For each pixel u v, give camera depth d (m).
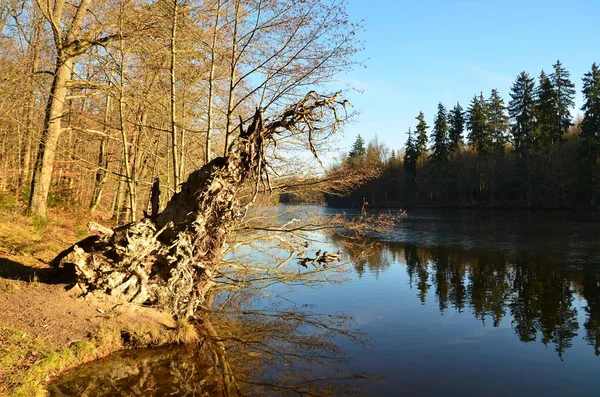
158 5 9.23
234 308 9.36
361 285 11.88
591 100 39.62
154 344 6.29
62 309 6.15
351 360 6.39
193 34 9.15
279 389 5.34
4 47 12.79
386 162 68.44
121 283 6.73
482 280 12.29
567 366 6.19
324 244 20.67
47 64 12.78
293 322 8.34
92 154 19.39
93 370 5.33
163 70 10.60
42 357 5.00
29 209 11.72
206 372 5.74
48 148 11.61
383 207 57.41
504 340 7.32
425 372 5.97
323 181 10.10
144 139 13.34
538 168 46.25
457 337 7.49
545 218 32.16
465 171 54.22
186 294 7.22
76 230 12.66
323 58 8.66
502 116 52.91
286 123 7.00
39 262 8.46
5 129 13.20
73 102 14.37
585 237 20.53
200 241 7.11
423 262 15.46
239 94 10.88
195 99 10.68
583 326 8.05
